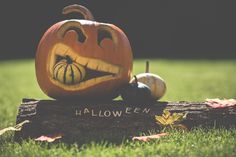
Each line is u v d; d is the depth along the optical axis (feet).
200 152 4.87
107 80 5.73
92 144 5.08
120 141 5.40
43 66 5.76
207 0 23.75
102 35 6.23
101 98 5.87
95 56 5.67
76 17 22.27
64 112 5.63
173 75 14.90
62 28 5.74
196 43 23.77
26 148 5.16
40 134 5.57
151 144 5.24
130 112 5.68
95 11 22.98
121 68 5.77
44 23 22.88
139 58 21.01
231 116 5.82
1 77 15.03
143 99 5.69
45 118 5.59
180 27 23.75
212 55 22.08
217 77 14.42
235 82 13.10
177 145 5.13
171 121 5.64
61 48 5.66
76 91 5.70
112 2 23.16
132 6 23.38
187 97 9.61
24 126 5.58
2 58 21.72
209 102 5.93
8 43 22.98
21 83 13.57
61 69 5.66
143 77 6.01
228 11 23.72
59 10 22.71
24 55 22.62
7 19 22.95
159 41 23.62
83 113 5.64
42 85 5.84
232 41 23.75
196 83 12.88
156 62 19.01
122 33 5.90
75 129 5.58
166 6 23.70
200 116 5.78
